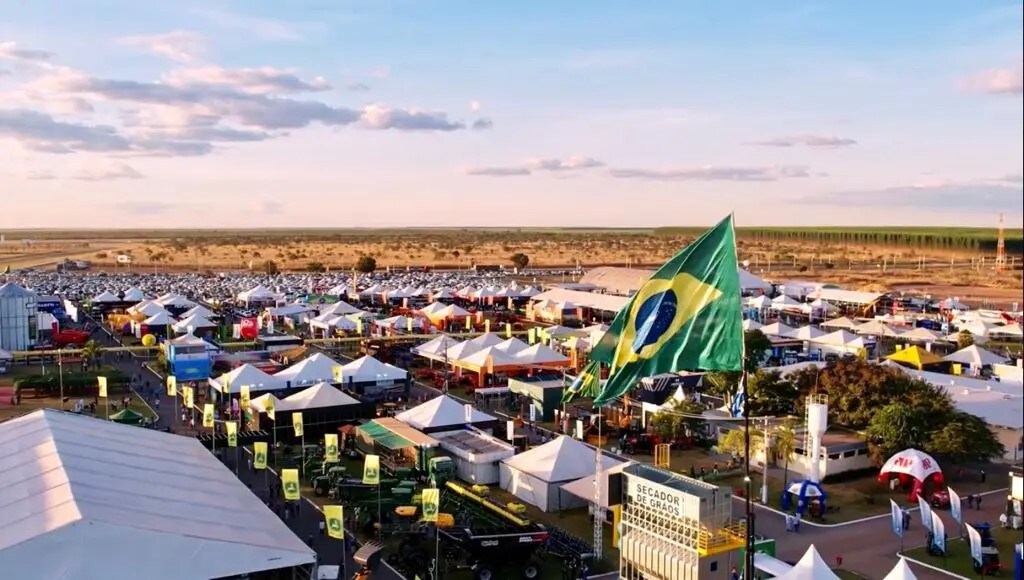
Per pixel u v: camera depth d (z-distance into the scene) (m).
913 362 77.19
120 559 26.12
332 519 34.03
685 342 21.98
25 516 27.64
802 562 29.91
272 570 29.61
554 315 121.50
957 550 38.59
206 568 27.05
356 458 53.25
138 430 43.47
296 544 29.56
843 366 57.25
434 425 53.88
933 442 48.03
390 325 106.00
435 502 35.34
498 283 168.25
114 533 26.19
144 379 77.50
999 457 51.47
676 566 31.09
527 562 35.44
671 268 22.42
